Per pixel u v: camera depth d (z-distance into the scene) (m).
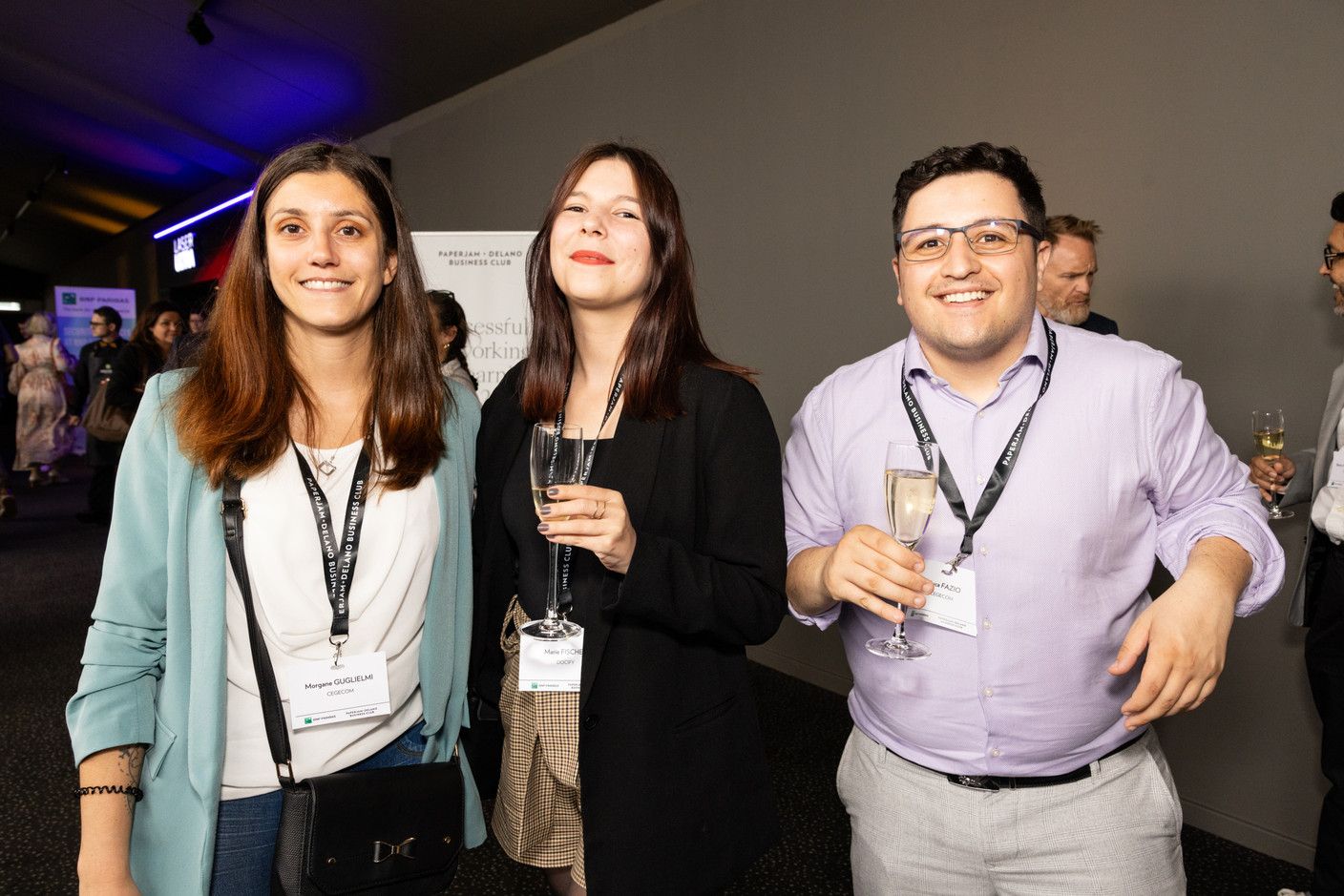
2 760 3.01
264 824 1.17
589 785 1.22
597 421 1.40
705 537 1.30
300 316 1.18
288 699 1.16
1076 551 1.19
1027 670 1.20
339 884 1.11
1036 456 1.21
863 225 3.44
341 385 1.27
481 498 1.46
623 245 1.30
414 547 1.24
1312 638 2.06
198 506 1.14
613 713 1.24
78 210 15.19
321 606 1.17
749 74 3.92
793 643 4.02
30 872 2.34
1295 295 2.24
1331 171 2.14
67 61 8.23
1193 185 2.43
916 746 1.28
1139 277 2.59
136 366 6.37
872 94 3.37
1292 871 2.34
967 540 1.23
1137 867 1.20
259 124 8.33
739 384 1.34
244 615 1.16
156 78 8.05
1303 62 2.18
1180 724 2.61
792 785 2.92
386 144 7.32
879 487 1.32
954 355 1.22
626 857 1.21
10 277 22.36
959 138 3.07
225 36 6.71
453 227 6.38
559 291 1.44
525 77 5.46
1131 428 1.19
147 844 1.13
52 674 3.81
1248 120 2.30
